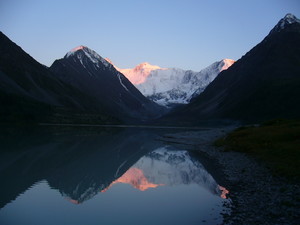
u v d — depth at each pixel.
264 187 28.50
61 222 22.84
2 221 22.95
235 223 20.20
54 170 42.72
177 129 193.12
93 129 156.25
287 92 199.12
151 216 24.09
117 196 30.36
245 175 35.84
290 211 20.53
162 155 64.50
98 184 35.59
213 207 24.98
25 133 106.81
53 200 28.47
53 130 131.38
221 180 35.41
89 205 27.20
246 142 58.25
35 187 33.06
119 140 98.12
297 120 79.19
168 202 28.12
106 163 51.25
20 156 53.62
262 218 20.25
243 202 24.97
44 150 63.03
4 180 35.81
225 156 53.88
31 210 25.55
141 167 49.28
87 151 65.50
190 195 30.80
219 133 115.88
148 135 128.62
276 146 45.97
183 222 22.38
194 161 55.19
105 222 22.84
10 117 155.50
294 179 28.64
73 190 32.34
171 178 40.28
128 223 22.61
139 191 32.66
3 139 82.31
